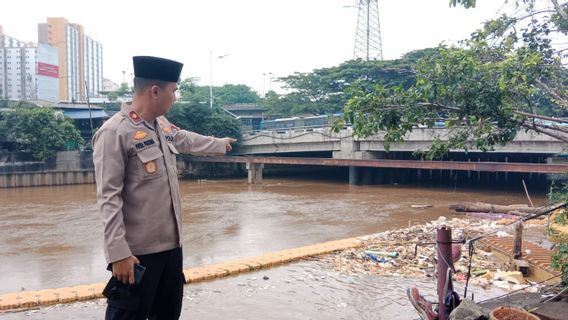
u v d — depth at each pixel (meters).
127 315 2.75
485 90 4.84
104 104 49.72
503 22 5.68
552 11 5.47
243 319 6.09
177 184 2.96
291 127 46.38
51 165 38.22
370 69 42.19
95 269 11.06
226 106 59.66
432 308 4.54
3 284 9.88
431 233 12.20
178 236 2.92
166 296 2.98
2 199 28.56
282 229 16.12
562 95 5.41
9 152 37.19
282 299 6.91
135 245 2.75
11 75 65.19
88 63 84.62
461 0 5.40
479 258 9.46
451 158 34.41
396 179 34.94
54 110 41.66
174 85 2.85
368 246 10.66
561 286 5.62
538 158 31.89
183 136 3.15
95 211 22.22
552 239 7.64
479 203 20.22
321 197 26.38
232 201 25.14
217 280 7.94
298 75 51.22
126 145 2.69
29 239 15.34
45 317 6.20
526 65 4.95
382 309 6.43
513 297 5.55
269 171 45.78
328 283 7.76
